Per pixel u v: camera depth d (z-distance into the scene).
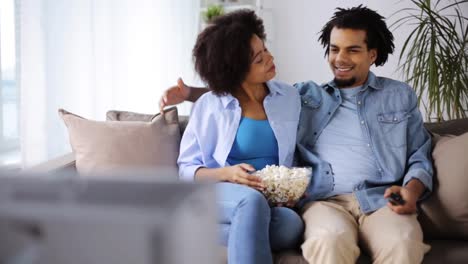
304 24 3.38
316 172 1.54
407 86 1.62
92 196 0.37
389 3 3.12
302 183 1.37
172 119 1.76
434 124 1.71
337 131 1.57
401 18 3.10
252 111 1.56
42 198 0.38
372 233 1.27
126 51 2.70
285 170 1.38
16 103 2.09
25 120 2.08
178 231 0.35
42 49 2.10
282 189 1.35
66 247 0.36
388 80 1.65
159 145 1.66
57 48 2.22
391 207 1.32
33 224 0.36
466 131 1.65
